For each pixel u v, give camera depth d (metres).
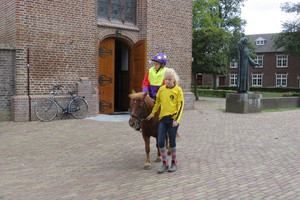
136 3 13.56
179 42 14.84
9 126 9.48
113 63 13.12
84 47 11.88
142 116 4.90
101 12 12.68
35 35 10.66
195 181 4.63
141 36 13.59
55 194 4.07
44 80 10.92
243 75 14.66
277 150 6.82
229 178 4.78
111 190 4.23
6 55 10.37
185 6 15.00
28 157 5.97
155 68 5.66
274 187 4.39
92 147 6.87
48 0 10.85
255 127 10.19
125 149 6.74
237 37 33.62
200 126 10.15
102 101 12.90
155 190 4.24
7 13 10.94
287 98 18.52
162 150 5.09
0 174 4.91
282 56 49.22
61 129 9.11
